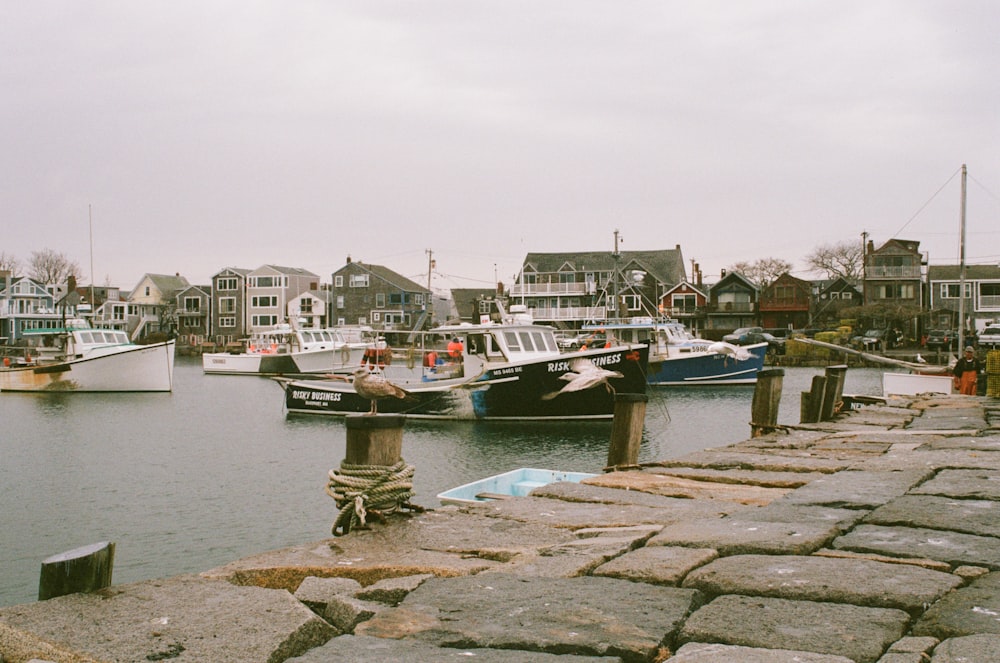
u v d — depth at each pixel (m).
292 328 61.75
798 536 5.54
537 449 24.31
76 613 4.27
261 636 3.94
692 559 5.02
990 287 76.62
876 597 4.19
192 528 16.08
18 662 3.80
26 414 36.00
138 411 36.94
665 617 4.02
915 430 13.34
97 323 97.38
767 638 3.69
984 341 59.84
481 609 4.21
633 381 28.70
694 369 45.75
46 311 91.00
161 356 45.78
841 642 3.62
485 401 29.05
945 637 3.70
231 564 5.31
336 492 6.53
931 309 73.44
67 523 16.55
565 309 83.88
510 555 5.40
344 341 62.00
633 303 81.56
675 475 9.12
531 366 28.25
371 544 5.82
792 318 79.69
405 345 77.31
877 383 46.75
